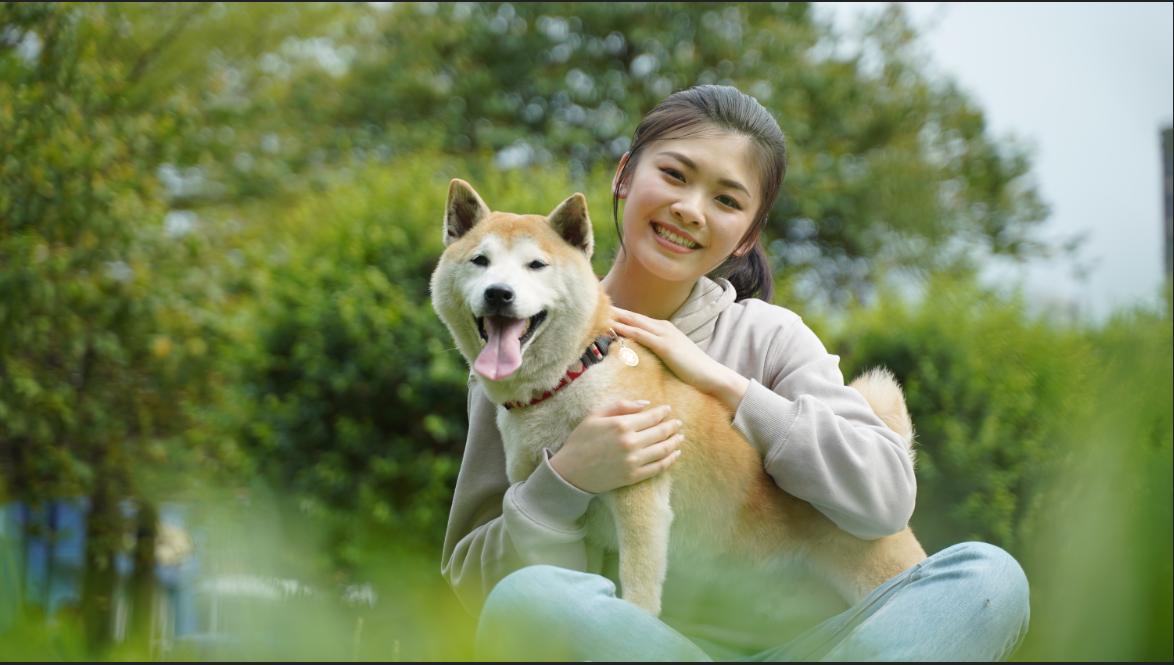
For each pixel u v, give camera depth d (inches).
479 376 119.1
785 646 100.4
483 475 124.8
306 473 293.1
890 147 663.1
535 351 114.3
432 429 282.2
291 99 605.6
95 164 348.5
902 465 110.3
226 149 517.0
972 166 687.7
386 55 666.2
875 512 107.7
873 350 303.0
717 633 111.0
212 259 433.1
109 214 354.9
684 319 125.5
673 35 650.2
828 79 646.5
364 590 190.1
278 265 330.6
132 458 369.7
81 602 112.5
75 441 365.7
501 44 671.1
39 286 331.0
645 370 115.7
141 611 114.0
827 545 115.5
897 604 90.5
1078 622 64.6
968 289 317.7
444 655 87.5
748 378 123.0
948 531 280.7
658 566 108.0
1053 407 261.4
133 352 378.3
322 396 298.4
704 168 117.4
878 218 635.5
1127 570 63.2
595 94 649.6
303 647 82.6
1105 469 65.0
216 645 81.8
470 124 656.4
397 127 620.4
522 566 108.9
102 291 366.6
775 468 109.3
